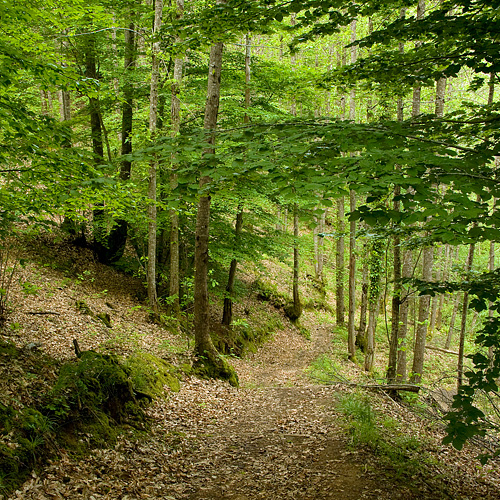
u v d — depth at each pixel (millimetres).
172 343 9883
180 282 13766
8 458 3680
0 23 4258
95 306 9852
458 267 7289
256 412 7559
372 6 4137
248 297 17625
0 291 5477
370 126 3152
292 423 6812
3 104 3672
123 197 4395
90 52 10961
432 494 4621
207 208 9055
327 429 6352
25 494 3525
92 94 4480
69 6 5281
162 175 11203
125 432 5324
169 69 12359
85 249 12492
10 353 5387
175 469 4918
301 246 14562
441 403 8477
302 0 3760
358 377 11734
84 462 4355
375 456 5379
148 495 4168
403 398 8570
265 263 21859
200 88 12875
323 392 8648
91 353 6121
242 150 3156
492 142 3211
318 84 5191
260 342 15305
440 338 20688
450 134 4023
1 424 3984
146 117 12312
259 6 4000
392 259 14203
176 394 7410
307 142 3098
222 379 9227
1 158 3971
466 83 15578
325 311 21641
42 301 8398
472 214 2275
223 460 5312
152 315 11016
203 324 9383
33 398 4699
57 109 16078
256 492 4461
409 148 2818
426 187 2498
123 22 10789
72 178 4242
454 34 3799
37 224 5145
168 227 12695
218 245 12719
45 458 4051
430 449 6098
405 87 4965
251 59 12875
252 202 10461
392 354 8914
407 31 3938
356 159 2682
